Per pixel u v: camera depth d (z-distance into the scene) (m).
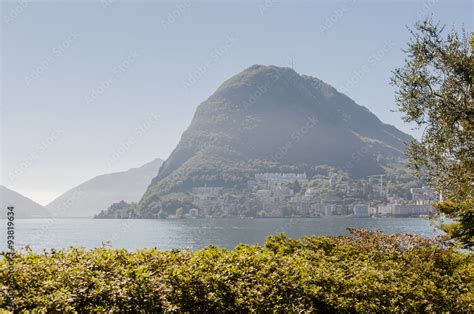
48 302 5.58
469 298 10.89
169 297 6.76
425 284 11.02
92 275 6.58
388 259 12.67
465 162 11.41
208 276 7.50
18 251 7.15
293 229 107.50
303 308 8.27
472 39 11.84
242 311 7.50
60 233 87.31
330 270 10.30
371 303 9.37
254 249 10.92
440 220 14.74
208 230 113.12
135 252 8.23
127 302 6.22
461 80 11.57
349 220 163.25
